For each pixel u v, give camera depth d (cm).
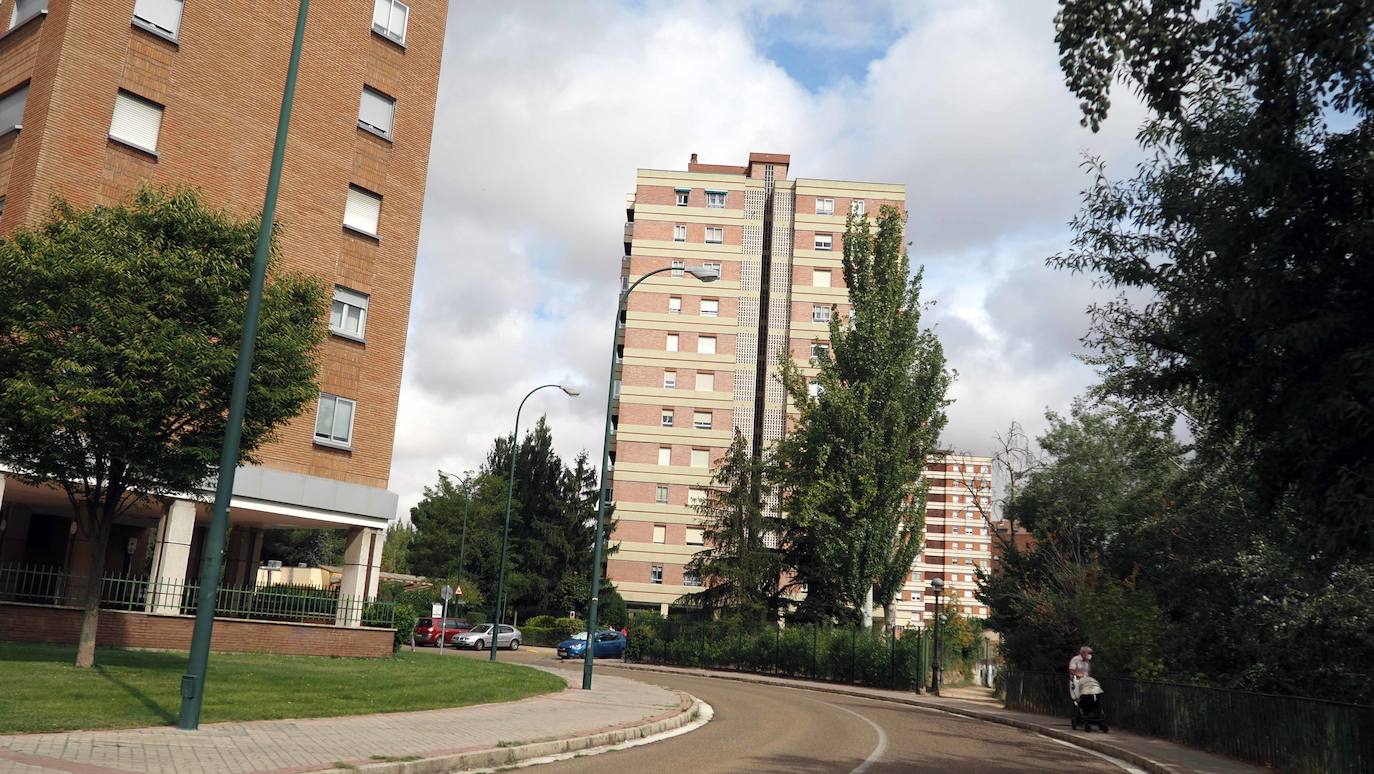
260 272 1127
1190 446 2183
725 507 4822
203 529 3042
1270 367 938
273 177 1148
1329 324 835
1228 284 977
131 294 1492
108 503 1593
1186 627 2186
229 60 2528
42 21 2295
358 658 2473
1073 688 1939
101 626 2084
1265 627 1931
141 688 1323
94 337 1437
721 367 6438
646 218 6638
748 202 6688
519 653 4838
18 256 1462
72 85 2219
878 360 4109
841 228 6625
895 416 4038
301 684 1606
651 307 6525
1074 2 995
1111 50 982
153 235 1573
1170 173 1102
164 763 816
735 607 4569
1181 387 1238
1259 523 1850
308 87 2708
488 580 7025
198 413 1575
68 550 2923
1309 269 916
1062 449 4134
